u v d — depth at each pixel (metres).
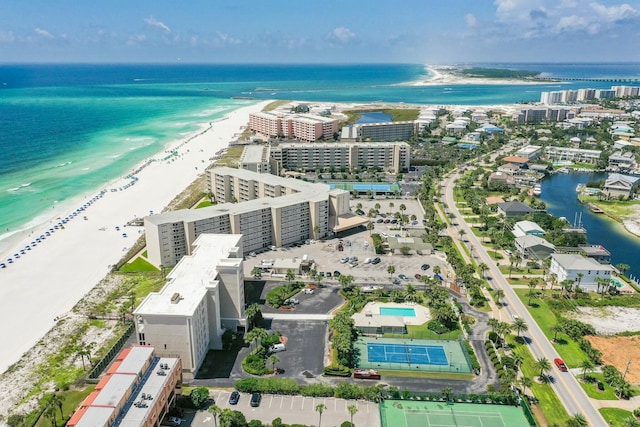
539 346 179.62
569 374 163.62
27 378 160.50
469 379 160.88
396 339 183.62
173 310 155.88
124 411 124.06
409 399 150.00
